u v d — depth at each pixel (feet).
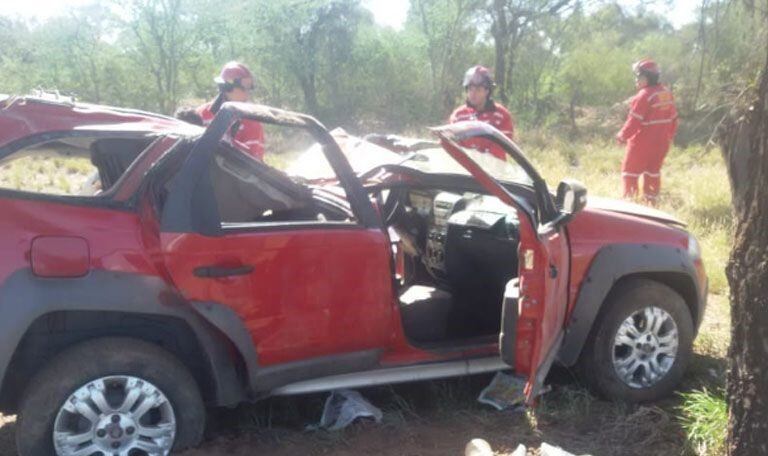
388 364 14.43
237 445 13.92
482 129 14.37
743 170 10.73
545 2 86.89
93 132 12.78
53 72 78.07
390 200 18.39
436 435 14.47
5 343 11.30
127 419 12.28
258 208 14.02
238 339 12.79
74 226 11.92
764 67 10.68
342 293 13.64
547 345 14.08
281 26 80.38
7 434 14.29
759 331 10.69
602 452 13.91
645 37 95.66
